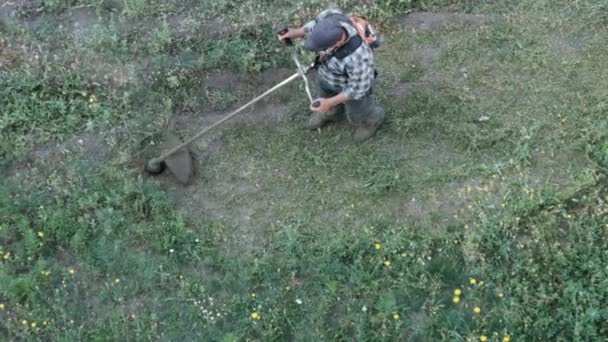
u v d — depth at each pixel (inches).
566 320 207.5
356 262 221.9
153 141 252.7
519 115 254.2
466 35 275.1
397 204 236.2
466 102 258.1
